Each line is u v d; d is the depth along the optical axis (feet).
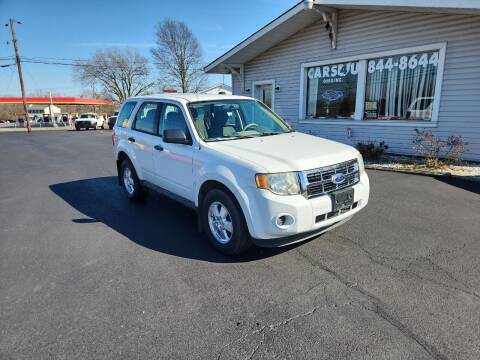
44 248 13.44
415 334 7.93
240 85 46.47
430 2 23.67
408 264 11.29
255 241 11.02
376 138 32.58
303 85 38.14
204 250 12.82
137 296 9.82
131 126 18.51
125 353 7.59
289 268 11.21
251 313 8.90
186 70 163.32
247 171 10.80
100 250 13.07
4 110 229.25
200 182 12.66
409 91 30.04
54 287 10.44
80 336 8.18
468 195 18.80
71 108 241.96
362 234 13.82
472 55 25.79
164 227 15.40
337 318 8.59
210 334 8.14
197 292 9.94
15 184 26.30
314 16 33.78
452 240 13.12
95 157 40.42
